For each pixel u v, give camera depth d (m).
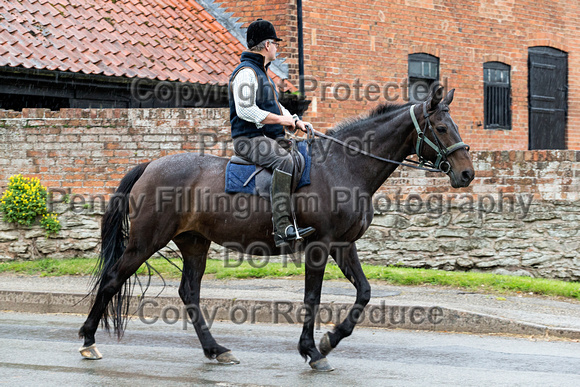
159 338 6.88
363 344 6.53
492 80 15.82
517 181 10.30
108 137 10.73
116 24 12.91
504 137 15.84
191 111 10.68
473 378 5.16
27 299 8.41
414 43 14.48
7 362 5.68
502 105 15.95
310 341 5.55
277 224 5.57
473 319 7.12
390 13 14.10
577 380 5.09
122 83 11.64
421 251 10.41
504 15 15.81
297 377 5.24
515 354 6.05
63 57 11.33
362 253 10.55
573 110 16.92
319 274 5.65
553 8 16.56
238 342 6.64
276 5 13.23
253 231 5.75
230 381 5.11
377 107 5.91
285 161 5.58
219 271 9.68
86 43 11.99
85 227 10.75
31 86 11.12
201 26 14.09
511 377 5.20
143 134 10.70
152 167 6.04
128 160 10.73
